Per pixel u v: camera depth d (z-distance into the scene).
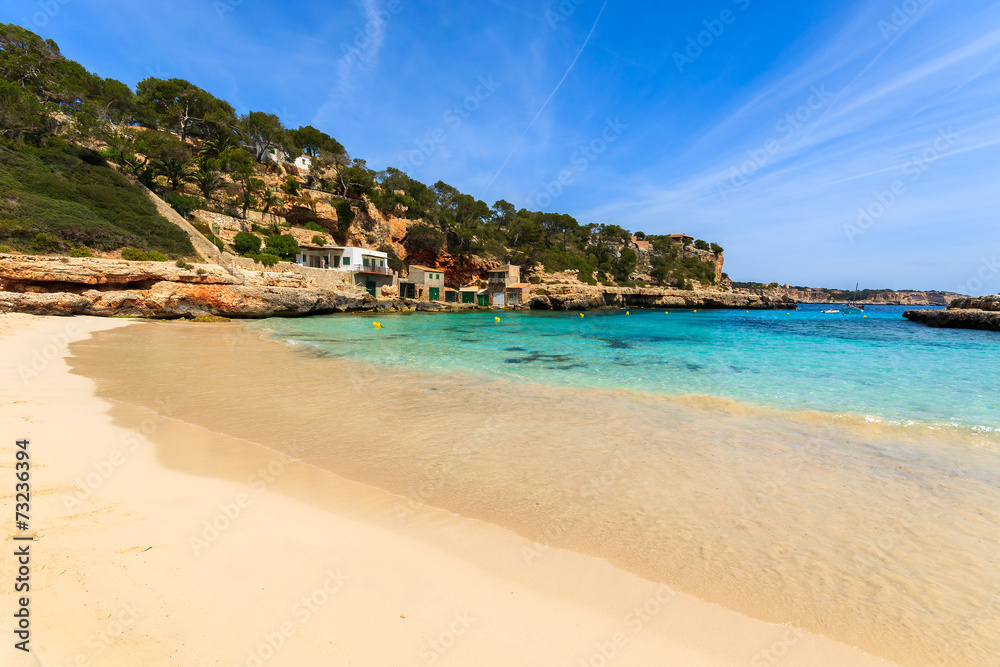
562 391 11.42
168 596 3.08
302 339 23.33
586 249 105.81
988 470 6.31
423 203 87.50
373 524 4.51
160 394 10.01
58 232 31.23
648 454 6.90
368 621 3.02
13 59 52.44
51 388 9.80
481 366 15.67
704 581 3.74
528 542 4.30
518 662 2.75
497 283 76.31
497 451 6.98
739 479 5.96
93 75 60.44
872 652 3.00
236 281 36.91
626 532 4.55
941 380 12.99
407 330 32.09
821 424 8.53
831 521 4.86
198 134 66.62
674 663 2.84
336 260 59.38
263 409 9.16
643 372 14.53
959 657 2.96
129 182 42.56
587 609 3.33
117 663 2.44
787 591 3.64
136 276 31.72
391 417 8.86
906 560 4.12
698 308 97.62
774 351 20.61
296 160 72.38
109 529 3.96
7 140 38.62
